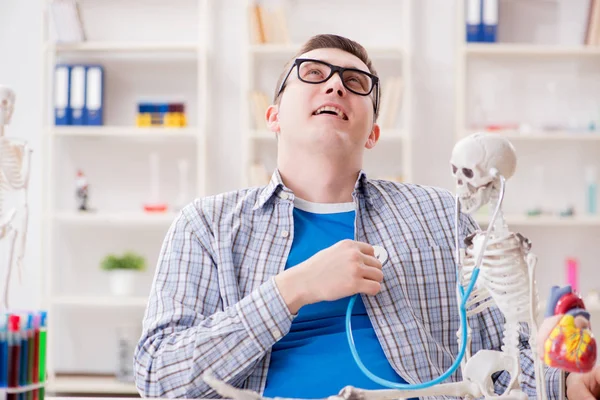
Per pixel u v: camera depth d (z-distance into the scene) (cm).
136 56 395
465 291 106
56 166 395
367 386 126
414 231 146
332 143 141
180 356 123
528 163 389
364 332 134
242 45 394
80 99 376
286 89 147
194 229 142
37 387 90
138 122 379
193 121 395
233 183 391
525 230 388
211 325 125
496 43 375
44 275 389
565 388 111
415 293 141
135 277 390
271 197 144
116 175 396
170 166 396
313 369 127
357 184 147
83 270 393
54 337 388
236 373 122
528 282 99
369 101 146
